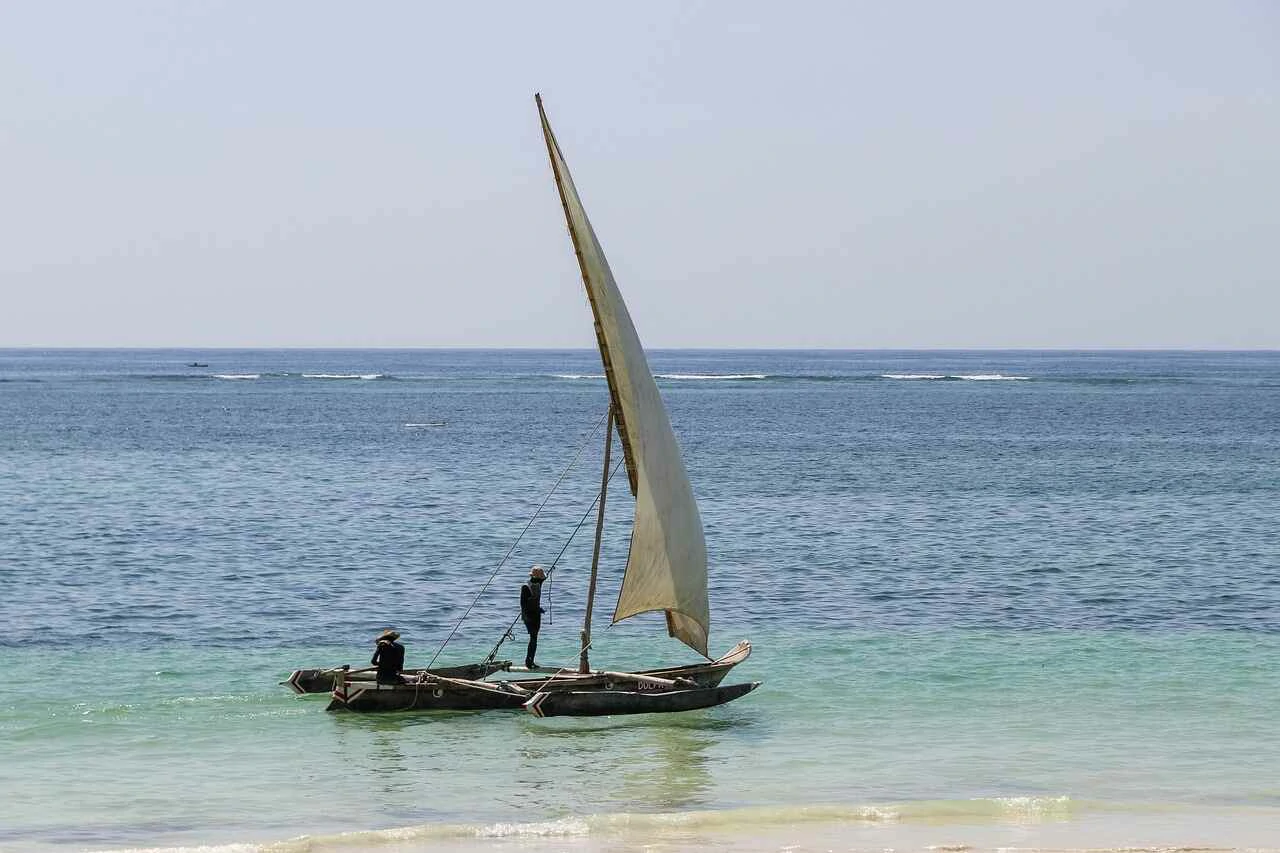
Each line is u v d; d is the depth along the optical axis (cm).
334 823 7500
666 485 10300
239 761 8781
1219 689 10888
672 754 9012
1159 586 16150
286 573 16950
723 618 14100
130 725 9656
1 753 8919
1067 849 6906
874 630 13425
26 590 15475
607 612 14925
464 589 16062
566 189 9819
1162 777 8456
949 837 7162
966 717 10019
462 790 8175
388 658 10106
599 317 9912
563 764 8769
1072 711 10188
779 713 10175
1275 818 7562
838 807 7675
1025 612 14450
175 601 14900
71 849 6944
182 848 6869
